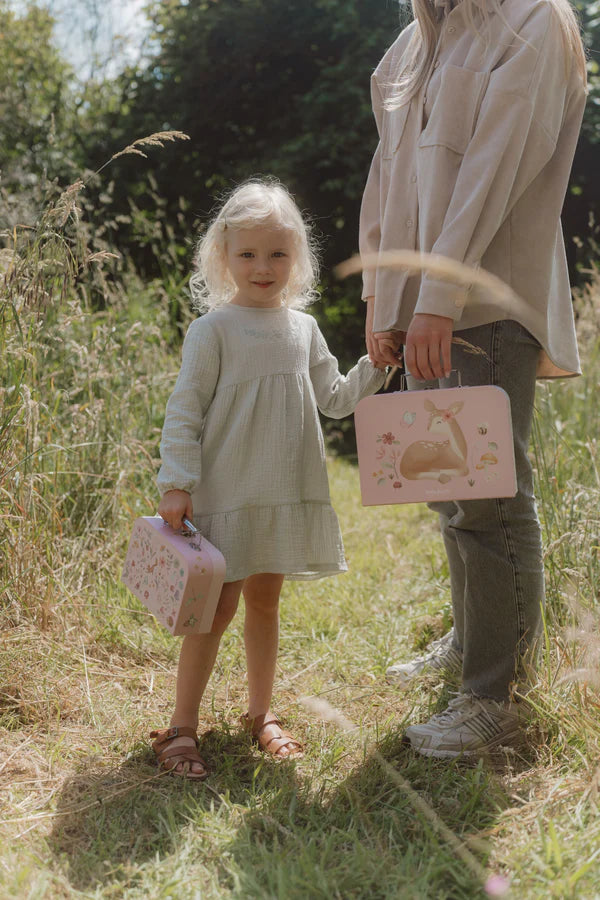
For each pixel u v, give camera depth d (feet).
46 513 9.45
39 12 37.01
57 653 8.03
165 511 6.07
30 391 8.77
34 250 8.99
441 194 6.05
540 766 6.00
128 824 5.39
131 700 7.38
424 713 7.09
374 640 9.20
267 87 35.86
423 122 6.45
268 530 6.23
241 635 8.84
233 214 6.46
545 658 6.64
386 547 13.19
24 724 6.86
